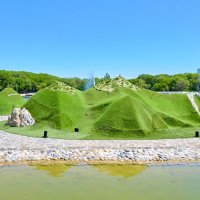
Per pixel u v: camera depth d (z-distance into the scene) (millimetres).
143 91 70500
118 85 69875
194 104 70438
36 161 40375
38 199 29016
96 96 68438
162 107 66688
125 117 54719
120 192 31422
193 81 162250
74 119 59188
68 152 41844
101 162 40875
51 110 59688
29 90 172250
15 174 36219
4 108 83000
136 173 37594
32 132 52094
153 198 30016
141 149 42906
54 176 35875
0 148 41500
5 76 165625
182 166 40500
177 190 32312
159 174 37438
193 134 52625
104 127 53750
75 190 31672
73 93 66750
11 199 28875
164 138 50031
